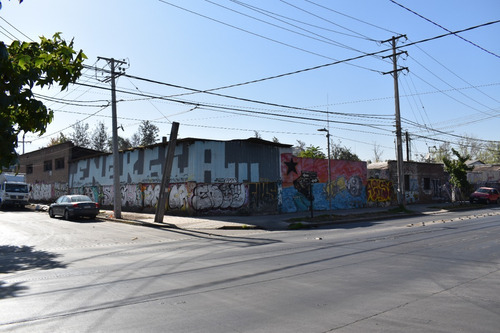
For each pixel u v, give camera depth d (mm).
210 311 5574
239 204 25656
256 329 4820
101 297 6387
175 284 7277
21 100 3553
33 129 3715
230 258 10219
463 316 5324
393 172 35812
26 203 35906
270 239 14695
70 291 6836
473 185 47562
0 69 3238
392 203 35219
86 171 38031
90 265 9555
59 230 18375
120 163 33062
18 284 7508
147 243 14117
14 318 5293
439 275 7914
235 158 26094
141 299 6246
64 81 3920
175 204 26359
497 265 8922
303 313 5469
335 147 60125
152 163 29281
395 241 13070
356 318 5246
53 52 3883
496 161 82062
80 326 4945
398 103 27938
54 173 44375
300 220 21953
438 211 29719
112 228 19391
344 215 24578
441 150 73938
